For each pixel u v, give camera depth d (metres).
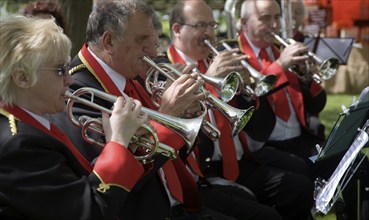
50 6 4.26
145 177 2.88
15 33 2.41
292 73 4.89
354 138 3.17
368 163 3.85
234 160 4.09
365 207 3.90
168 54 4.32
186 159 3.59
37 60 2.40
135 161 2.50
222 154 4.07
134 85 3.29
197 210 3.42
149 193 2.95
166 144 2.95
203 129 3.17
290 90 4.84
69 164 2.49
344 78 9.72
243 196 3.90
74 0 4.78
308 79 4.92
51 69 2.46
